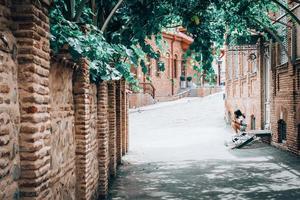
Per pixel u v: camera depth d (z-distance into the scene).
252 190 10.16
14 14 3.98
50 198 4.55
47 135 4.47
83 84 7.22
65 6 7.55
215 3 11.63
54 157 5.42
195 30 11.82
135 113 34.69
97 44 6.35
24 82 4.03
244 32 15.98
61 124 5.98
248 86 22.47
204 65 12.08
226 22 13.96
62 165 5.95
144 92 40.59
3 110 3.63
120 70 9.81
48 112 4.52
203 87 46.03
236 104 25.70
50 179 4.70
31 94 4.04
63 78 6.18
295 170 12.66
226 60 29.16
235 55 26.67
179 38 46.22
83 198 7.23
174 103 39.97
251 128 22.22
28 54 4.02
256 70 21.14
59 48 6.29
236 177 11.80
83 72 7.22
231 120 27.25
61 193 5.79
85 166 7.25
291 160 14.48
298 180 11.23
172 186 10.78
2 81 3.63
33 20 4.03
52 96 5.45
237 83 25.67
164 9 11.46
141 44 11.79
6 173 3.67
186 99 43.00
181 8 11.45
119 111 14.66
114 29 11.59
